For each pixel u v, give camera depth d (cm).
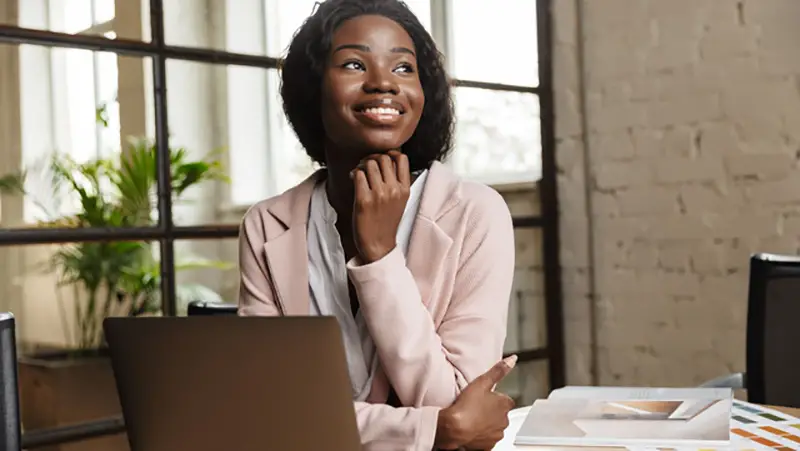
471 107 293
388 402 102
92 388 249
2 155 418
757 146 225
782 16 219
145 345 73
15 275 347
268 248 112
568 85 267
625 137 253
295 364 68
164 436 75
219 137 534
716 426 101
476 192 109
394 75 102
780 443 98
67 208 387
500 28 283
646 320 250
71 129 421
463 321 102
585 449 96
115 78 414
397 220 97
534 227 268
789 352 150
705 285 237
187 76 525
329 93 102
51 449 186
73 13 322
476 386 92
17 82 426
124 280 303
